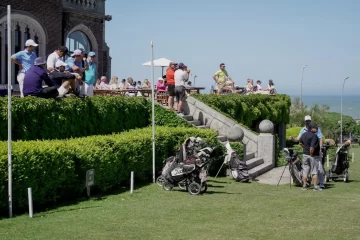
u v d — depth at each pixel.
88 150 13.60
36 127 14.57
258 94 31.25
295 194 14.96
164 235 9.56
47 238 9.15
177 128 19.00
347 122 81.12
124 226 10.17
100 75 31.05
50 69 16.48
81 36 29.83
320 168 16.25
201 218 11.09
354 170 23.64
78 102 16.64
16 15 24.19
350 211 12.23
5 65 23.86
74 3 28.86
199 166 14.51
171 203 12.79
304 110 63.41
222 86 27.88
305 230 10.23
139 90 22.33
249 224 10.63
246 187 16.30
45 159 11.91
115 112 18.94
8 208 11.18
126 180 15.66
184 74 21.86
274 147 22.77
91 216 11.03
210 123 22.77
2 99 13.63
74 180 13.11
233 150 18.38
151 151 16.75
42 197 11.95
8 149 10.90
